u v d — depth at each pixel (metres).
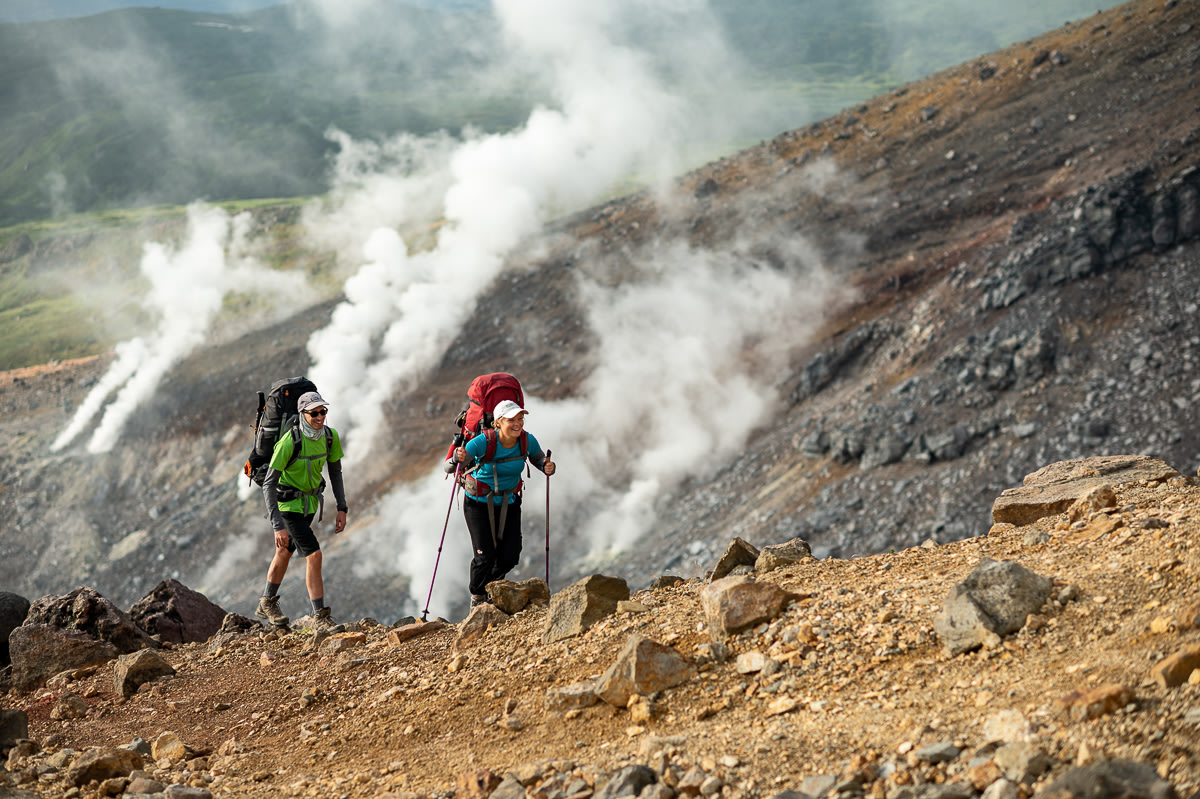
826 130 125.56
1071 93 94.12
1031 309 61.34
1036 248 65.06
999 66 109.25
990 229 82.44
